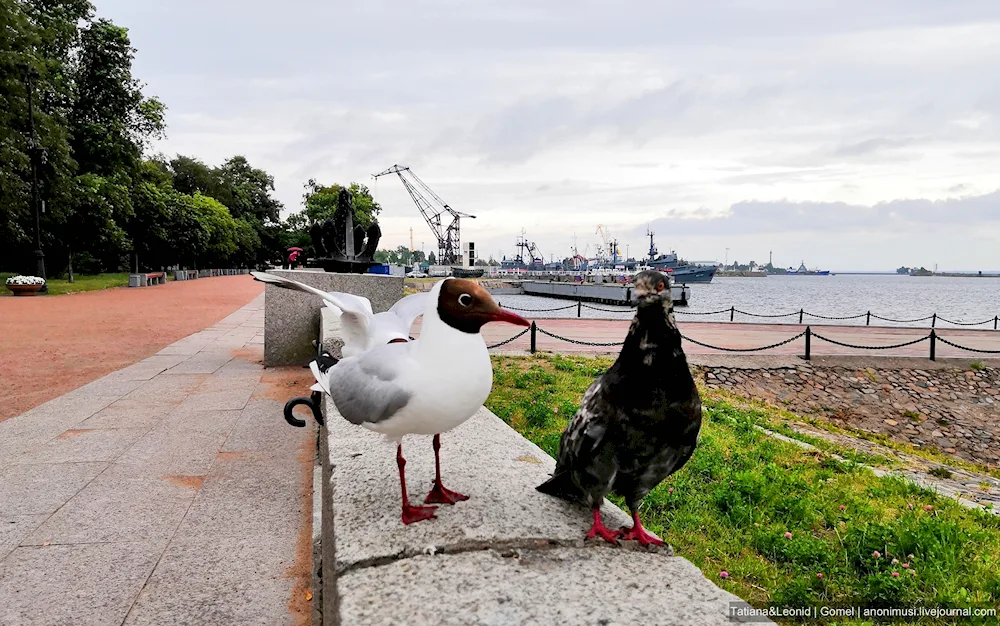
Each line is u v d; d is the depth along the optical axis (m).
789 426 9.69
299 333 9.84
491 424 4.24
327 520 2.95
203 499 4.37
